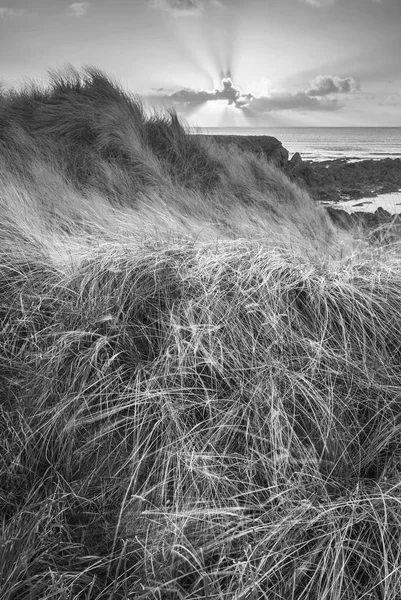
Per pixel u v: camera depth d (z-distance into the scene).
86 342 2.53
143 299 2.70
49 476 2.11
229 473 2.04
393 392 2.36
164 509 1.87
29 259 3.32
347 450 2.18
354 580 1.72
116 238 3.58
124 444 2.15
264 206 6.29
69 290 2.89
